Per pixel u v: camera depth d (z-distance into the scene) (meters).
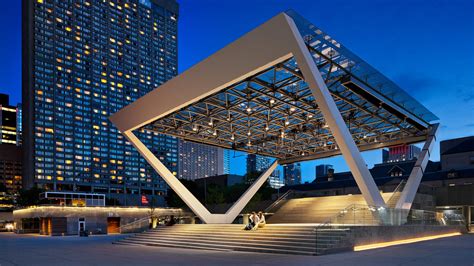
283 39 19.73
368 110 31.45
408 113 32.19
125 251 21.84
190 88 25.05
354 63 23.78
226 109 29.78
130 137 32.53
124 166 190.12
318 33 21.45
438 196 45.97
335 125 21.17
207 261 15.96
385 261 14.17
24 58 169.25
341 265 13.32
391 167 72.44
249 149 45.03
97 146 182.12
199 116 32.69
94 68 185.75
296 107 30.03
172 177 32.44
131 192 190.25
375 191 23.12
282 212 43.09
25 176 164.50
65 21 178.25
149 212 59.53
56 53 174.00
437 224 31.94
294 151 47.56
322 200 42.00
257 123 35.78
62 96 173.88
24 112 167.75
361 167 22.22
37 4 170.88
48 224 52.94
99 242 31.67
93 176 179.12
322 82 20.94
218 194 68.94
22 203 101.38
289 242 19.02
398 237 23.75
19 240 36.59
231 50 21.53
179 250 21.75
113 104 190.88
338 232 18.45
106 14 194.25
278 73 23.73
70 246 26.91
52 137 169.12
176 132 36.59
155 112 28.73
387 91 27.59
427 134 37.25
